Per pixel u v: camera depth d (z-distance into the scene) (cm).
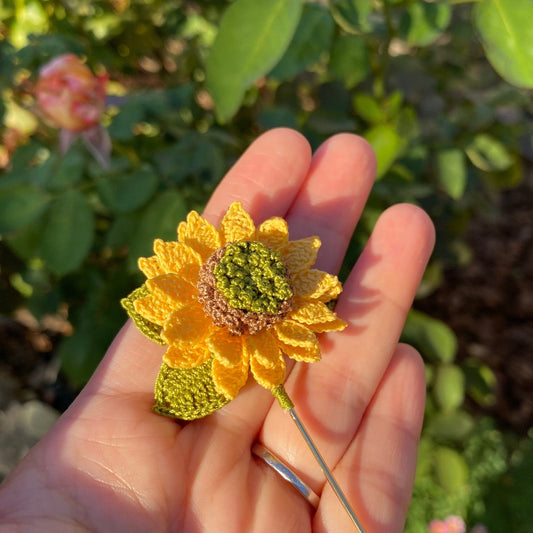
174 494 12
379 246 14
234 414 13
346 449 14
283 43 13
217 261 12
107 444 12
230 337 12
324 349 14
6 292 21
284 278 12
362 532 12
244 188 15
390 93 20
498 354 29
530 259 32
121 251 21
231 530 12
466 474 20
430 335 19
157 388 12
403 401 14
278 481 13
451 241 23
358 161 15
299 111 21
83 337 18
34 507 11
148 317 12
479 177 23
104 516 11
